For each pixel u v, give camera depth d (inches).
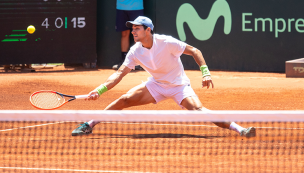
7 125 703.7
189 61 2289.6
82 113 387.2
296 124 706.2
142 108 1055.0
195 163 426.6
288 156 458.3
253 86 1568.7
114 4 2304.4
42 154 476.1
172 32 2256.4
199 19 2240.4
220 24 2235.5
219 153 474.6
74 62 2240.4
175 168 406.0
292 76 1875.0
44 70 2271.2
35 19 2187.5
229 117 378.6
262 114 376.2
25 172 394.6
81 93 1416.1
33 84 1630.2
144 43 571.8
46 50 2208.4
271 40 2217.0
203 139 564.7
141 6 2162.9
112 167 412.2
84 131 602.2
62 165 422.9
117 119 386.3
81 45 2239.2
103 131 646.5
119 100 605.3
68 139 571.8
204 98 1290.6
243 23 2222.0
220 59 2253.9
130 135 607.5
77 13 2215.8
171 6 2244.1
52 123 724.7
